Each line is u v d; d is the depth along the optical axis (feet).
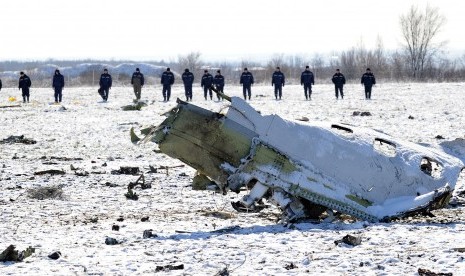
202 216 68.59
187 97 223.92
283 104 200.34
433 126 144.46
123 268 47.21
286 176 63.05
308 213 65.57
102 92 224.53
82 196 80.02
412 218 67.00
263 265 47.65
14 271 46.65
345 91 255.50
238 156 62.90
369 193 64.54
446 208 72.59
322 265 47.32
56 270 46.85
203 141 62.64
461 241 53.57
